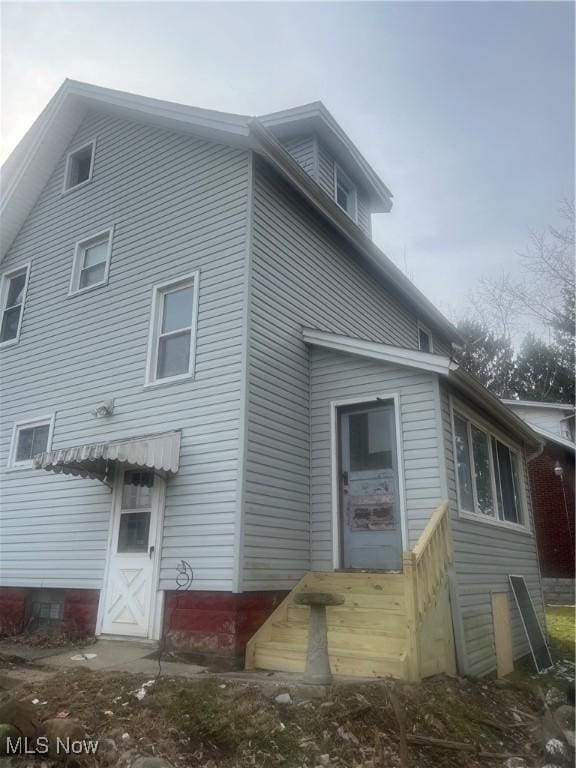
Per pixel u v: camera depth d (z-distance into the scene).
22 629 8.99
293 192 9.48
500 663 8.06
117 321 9.45
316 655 5.36
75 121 11.59
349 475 8.35
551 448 18.97
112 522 8.29
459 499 7.88
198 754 4.16
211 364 7.96
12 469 10.20
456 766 4.51
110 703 4.81
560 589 17.48
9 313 11.74
